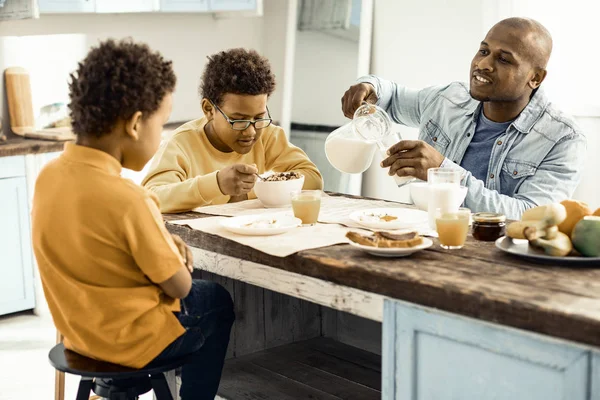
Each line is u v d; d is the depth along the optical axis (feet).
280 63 17.21
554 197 8.24
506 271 5.05
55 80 14.07
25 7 12.42
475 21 13.39
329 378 7.93
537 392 4.50
